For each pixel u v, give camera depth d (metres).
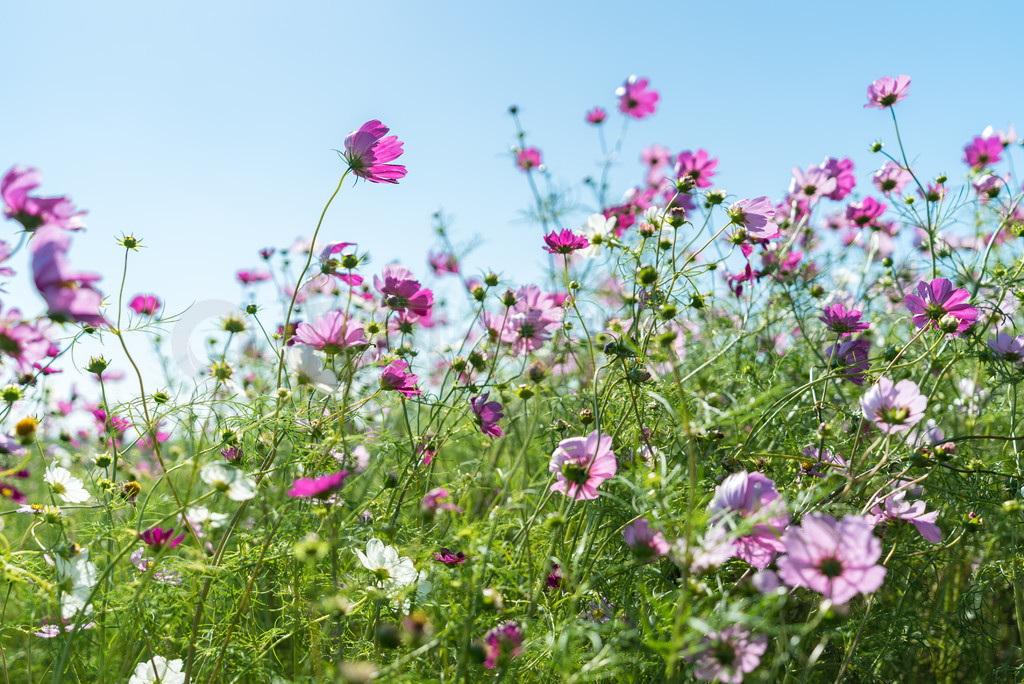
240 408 0.99
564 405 1.29
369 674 0.77
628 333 1.10
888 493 0.94
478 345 1.26
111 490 1.06
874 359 1.12
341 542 1.05
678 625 0.73
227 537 0.90
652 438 1.07
